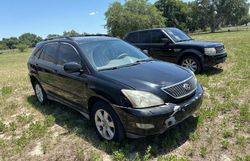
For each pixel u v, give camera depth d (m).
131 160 3.81
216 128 4.55
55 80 5.64
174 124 3.86
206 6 79.19
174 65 4.95
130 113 3.73
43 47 6.51
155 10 55.28
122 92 3.85
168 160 3.64
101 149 4.18
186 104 3.95
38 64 6.39
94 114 4.48
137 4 54.25
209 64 8.46
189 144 4.10
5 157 4.27
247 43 18.80
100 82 4.21
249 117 4.81
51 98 6.29
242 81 7.35
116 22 51.88
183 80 4.14
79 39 5.41
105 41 5.42
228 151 3.84
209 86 7.17
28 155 4.27
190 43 8.84
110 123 4.19
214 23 80.88
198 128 4.57
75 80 4.82
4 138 5.02
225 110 5.33
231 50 14.98
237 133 4.33
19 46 79.06
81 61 4.79
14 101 7.51
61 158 4.07
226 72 8.80
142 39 10.16
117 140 4.12
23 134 4.99
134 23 51.41
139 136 3.82
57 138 4.71
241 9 77.31
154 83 3.90
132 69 4.48
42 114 6.10
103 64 4.72
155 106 3.72
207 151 3.87
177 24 81.06
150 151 3.94
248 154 3.73
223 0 77.31
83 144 4.40
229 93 6.28
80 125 5.15
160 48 9.48
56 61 5.70
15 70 16.88
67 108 6.23
